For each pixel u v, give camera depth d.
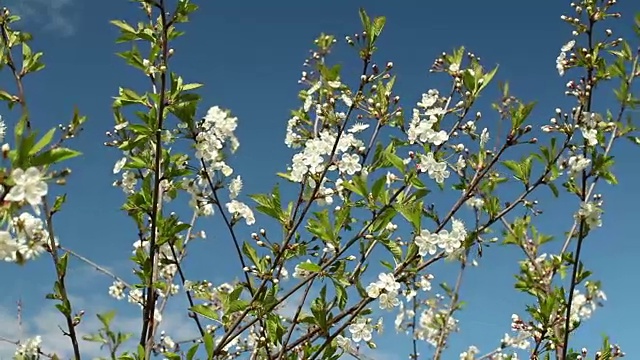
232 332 0.60
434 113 0.66
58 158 0.41
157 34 0.62
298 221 0.61
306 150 0.64
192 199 0.69
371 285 0.61
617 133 0.70
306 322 0.60
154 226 0.60
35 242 0.47
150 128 0.60
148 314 0.60
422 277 0.66
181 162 0.66
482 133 0.66
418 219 0.59
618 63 0.70
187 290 0.67
